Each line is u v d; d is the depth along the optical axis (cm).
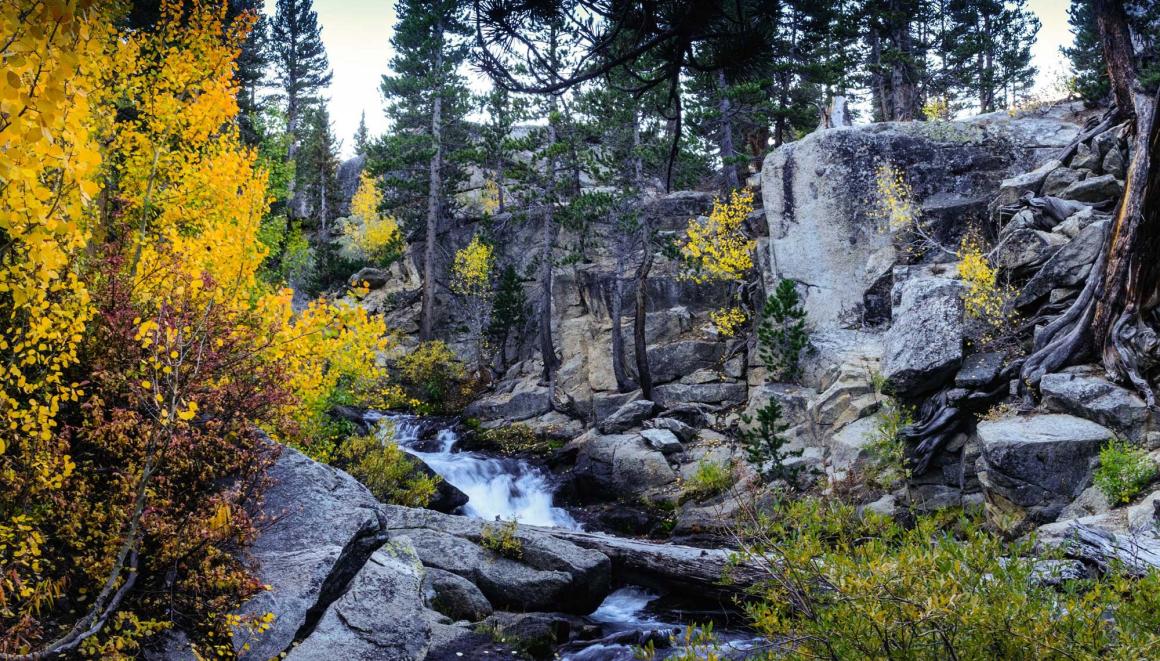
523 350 3416
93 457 675
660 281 2906
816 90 3878
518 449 2609
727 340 2612
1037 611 398
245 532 672
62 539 613
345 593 807
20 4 319
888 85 3747
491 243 3694
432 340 3594
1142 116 1484
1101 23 1557
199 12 953
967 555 427
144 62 920
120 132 910
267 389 766
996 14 4278
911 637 420
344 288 4025
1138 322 1456
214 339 700
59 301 588
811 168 2402
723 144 2870
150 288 704
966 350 1728
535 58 650
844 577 426
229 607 641
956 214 2209
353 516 775
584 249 3259
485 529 1370
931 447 1619
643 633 1144
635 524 1947
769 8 644
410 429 2923
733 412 2380
